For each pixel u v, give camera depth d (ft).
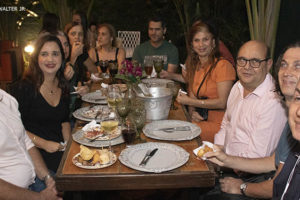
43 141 6.89
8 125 5.02
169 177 4.71
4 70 17.69
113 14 24.90
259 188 5.41
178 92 8.69
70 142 5.89
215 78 8.55
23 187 5.32
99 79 10.51
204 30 8.34
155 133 6.17
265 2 11.28
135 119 5.79
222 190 5.96
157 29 12.45
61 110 7.52
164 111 6.82
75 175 4.65
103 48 12.87
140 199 8.11
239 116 6.63
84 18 14.70
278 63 5.30
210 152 5.24
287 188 4.07
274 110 6.09
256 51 6.15
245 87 6.56
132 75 7.36
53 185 5.51
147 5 24.70
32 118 7.17
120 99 6.77
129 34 22.59
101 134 5.97
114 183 4.69
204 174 4.73
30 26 21.85
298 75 4.87
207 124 8.41
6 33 20.27
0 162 4.98
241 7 18.51
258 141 6.19
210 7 19.65
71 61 10.09
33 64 7.11
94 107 7.67
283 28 12.87
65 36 9.86
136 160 5.08
